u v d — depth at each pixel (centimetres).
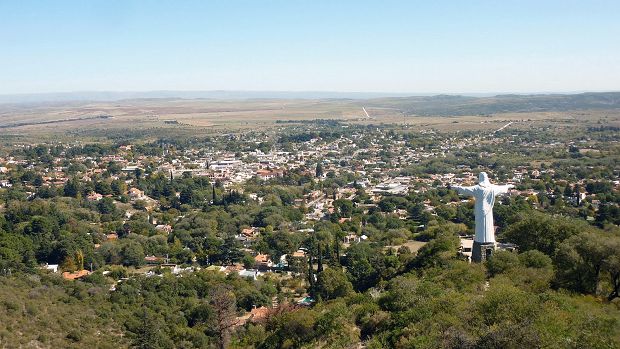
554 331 6109
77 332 11325
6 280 13500
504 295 6981
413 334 7231
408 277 11100
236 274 16862
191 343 11912
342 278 14588
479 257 10088
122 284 15462
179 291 15125
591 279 8750
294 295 15688
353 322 8750
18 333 10706
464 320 6862
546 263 9300
